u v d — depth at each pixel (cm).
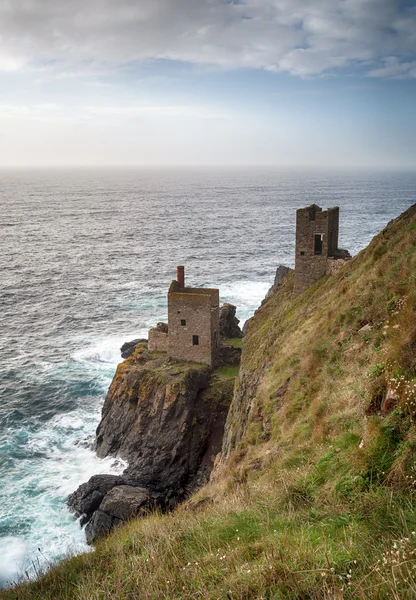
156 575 1039
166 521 1443
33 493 3912
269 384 2436
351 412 1378
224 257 12862
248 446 2061
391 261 2233
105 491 3744
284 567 859
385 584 730
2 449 4469
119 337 7212
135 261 12462
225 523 1178
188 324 4841
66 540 3428
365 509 963
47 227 18588
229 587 880
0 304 8750
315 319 2828
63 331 7462
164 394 4441
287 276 5678
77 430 4841
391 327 1464
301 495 1161
